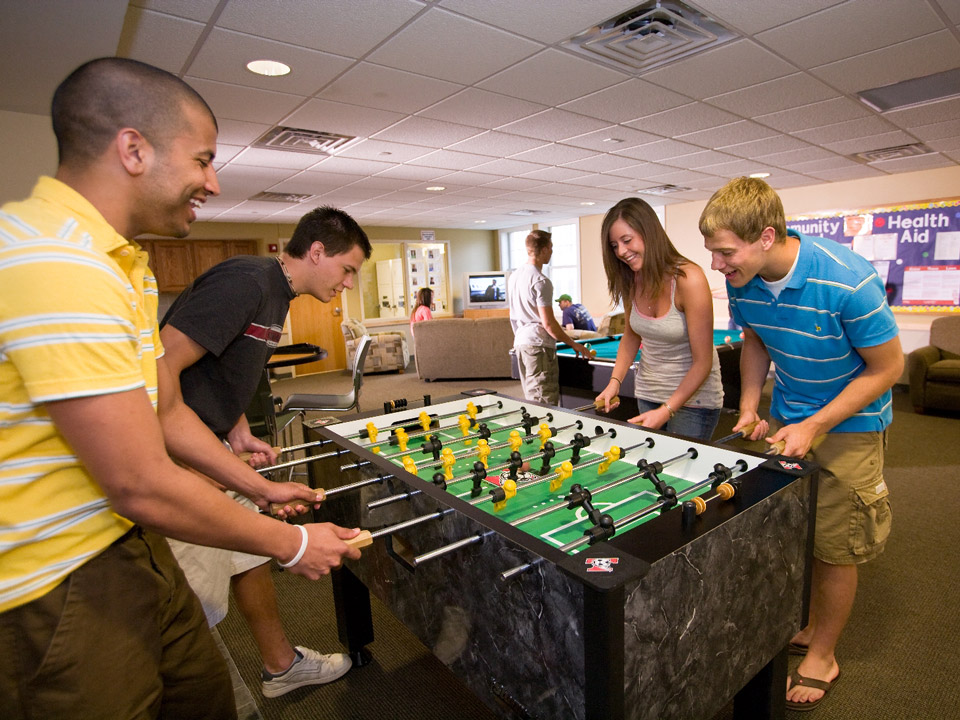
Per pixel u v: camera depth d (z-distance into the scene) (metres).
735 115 3.46
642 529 0.91
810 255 1.33
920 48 2.50
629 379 3.34
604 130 3.71
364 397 6.18
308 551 0.88
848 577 1.50
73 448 0.66
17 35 1.92
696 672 0.93
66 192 0.67
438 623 1.15
